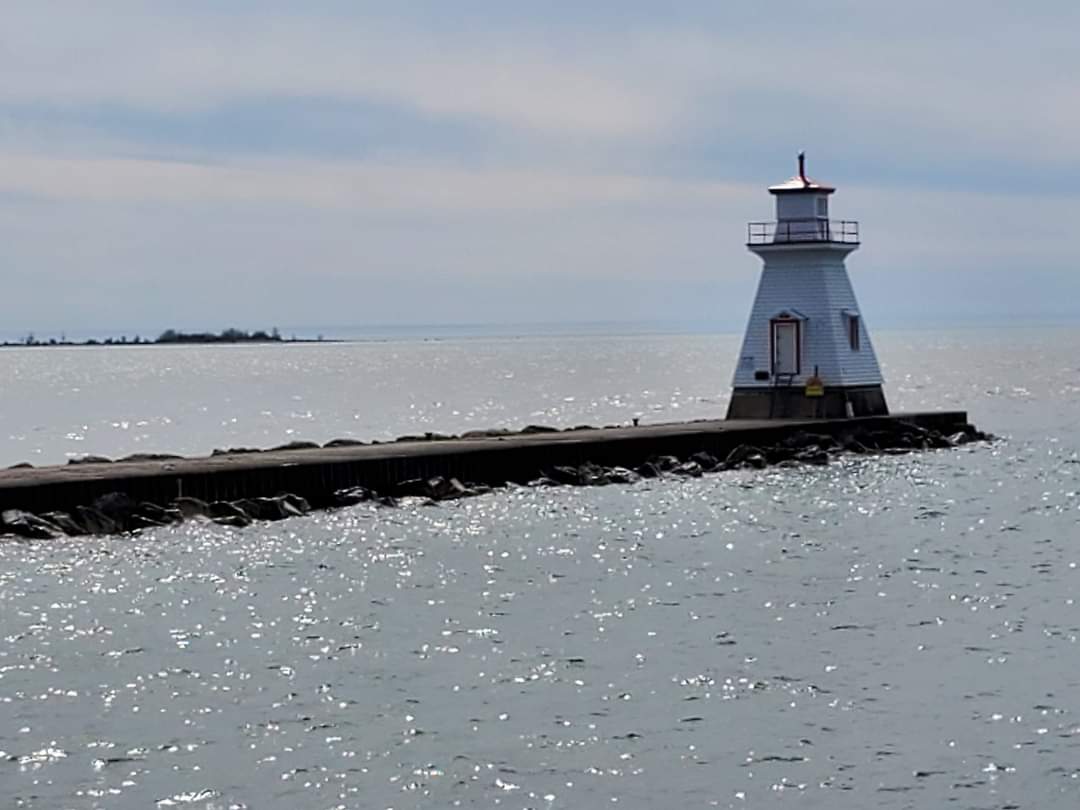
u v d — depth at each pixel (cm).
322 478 9612
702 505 10338
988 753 5138
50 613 6869
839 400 13262
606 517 9738
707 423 13100
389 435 18712
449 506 9888
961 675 5997
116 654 6266
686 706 5616
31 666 6062
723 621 6906
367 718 5475
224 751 5141
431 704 5634
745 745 5222
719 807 4731
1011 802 4753
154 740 5234
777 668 6100
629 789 4856
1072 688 5803
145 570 7725
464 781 4903
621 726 5403
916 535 9331
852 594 7500
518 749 5175
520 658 6247
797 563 8350
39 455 16575
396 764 5038
